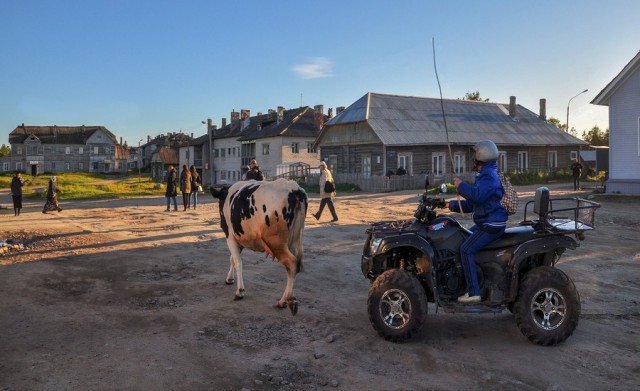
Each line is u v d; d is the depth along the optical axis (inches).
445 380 183.9
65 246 447.5
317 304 276.2
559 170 1599.4
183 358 202.4
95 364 195.9
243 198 271.9
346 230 534.0
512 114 1768.0
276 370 191.8
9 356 204.1
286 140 2052.2
